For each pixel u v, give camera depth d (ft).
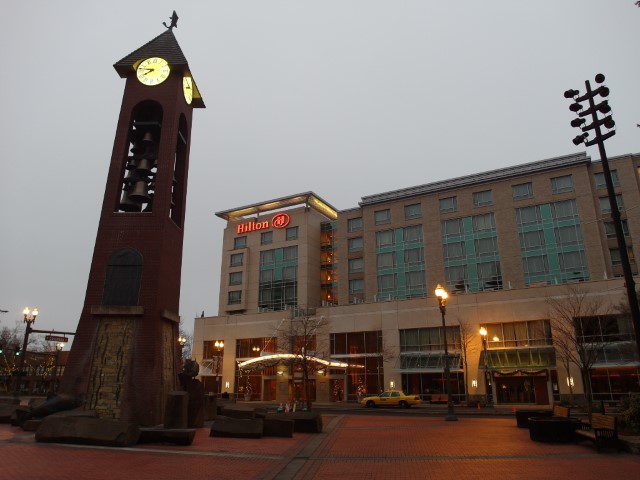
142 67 84.33
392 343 169.48
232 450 46.52
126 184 79.36
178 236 82.38
